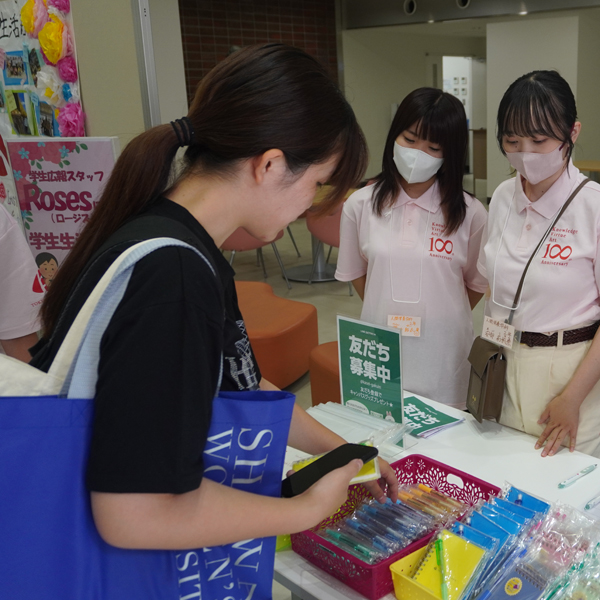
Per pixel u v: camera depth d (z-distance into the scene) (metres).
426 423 1.90
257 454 0.94
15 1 3.48
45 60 3.38
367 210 2.45
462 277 2.43
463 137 2.18
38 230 3.13
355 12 10.51
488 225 2.04
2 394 0.81
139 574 0.86
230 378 1.09
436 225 2.34
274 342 3.87
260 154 0.90
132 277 0.78
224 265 0.96
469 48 13.35
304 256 7.94
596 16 9.21
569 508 1.30
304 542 1.32
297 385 4.20
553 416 1.75
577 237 1.77
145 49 3.16
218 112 0.90
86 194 3.04
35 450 0.80
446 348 2.39
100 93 3.27
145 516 0.76
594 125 9.70
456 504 1.40
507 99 1.74
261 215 0.96
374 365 1.78
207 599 0.95
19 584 0.82
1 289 1.82
